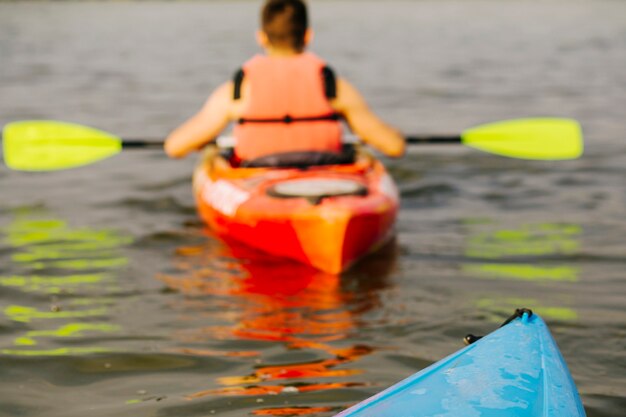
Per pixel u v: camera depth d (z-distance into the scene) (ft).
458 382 10.08
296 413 12.51
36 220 23.91
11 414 12.62
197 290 18.17
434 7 153.58
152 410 12.67
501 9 142.00
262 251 20.72
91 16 132.16
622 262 19.79
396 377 13.76
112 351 14.96
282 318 16.55
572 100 46.32
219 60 67.82
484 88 51.62
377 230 19.60
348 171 21.39
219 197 21.57
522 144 24.72
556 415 9.38
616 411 12.50
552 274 19.03
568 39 84.43
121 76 58.59
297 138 21.85
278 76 21.63
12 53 73.92
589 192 26.61
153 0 201.26
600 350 14.75
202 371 14.11
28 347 15.12
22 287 18.34
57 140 24.31
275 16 21.75
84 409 12.76
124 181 28.76
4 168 30.86
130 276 19.10
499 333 11.22
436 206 25.26
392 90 51.49
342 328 15.99
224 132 37.58
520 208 24.90
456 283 18.51
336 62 66.80
